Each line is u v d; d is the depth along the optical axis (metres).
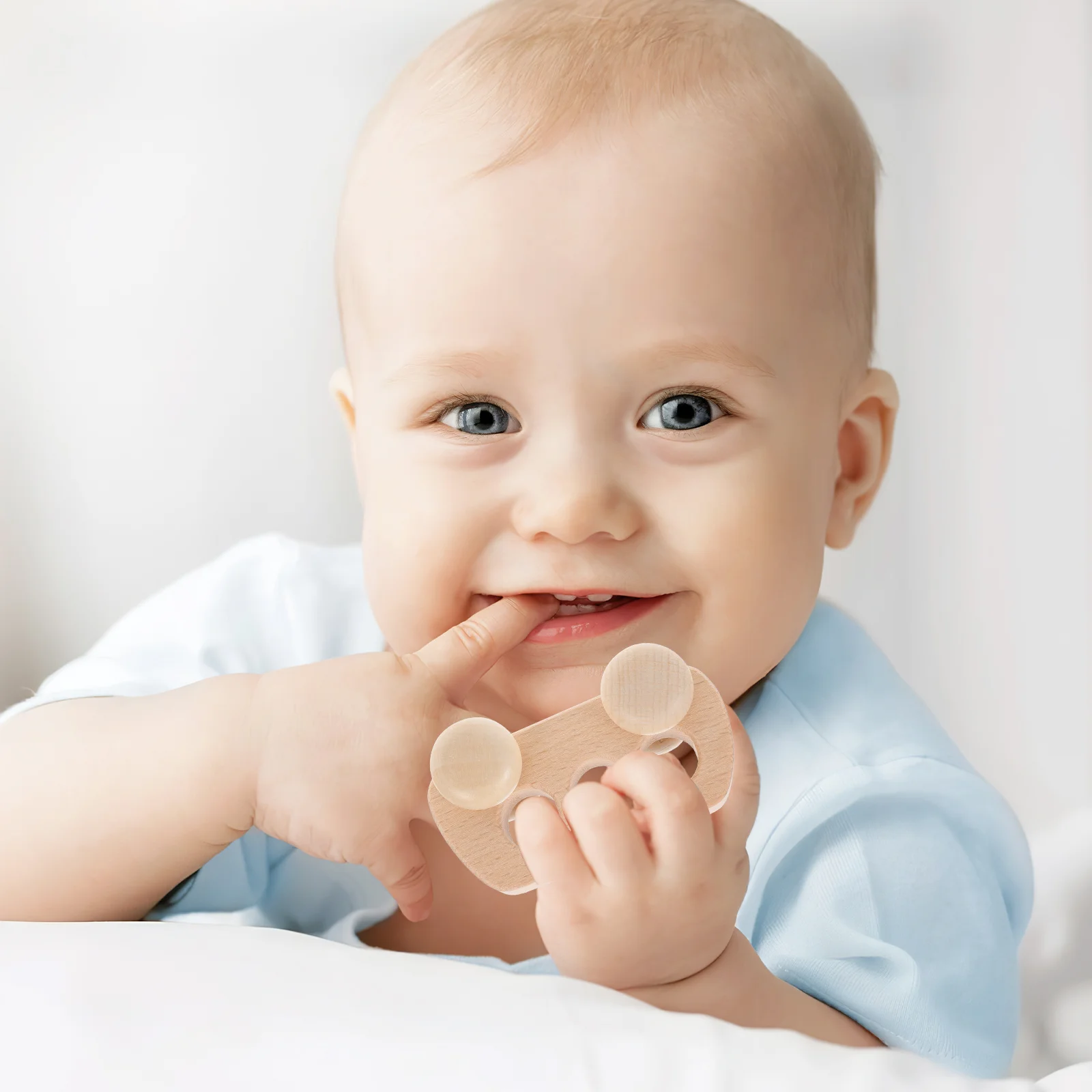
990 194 2.26
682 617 0.99
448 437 0.99
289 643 1.35
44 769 1.02
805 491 1.04
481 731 0.81
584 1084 0.60
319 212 2.32
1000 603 2.25
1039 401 2.23
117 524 2.30
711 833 0.80
